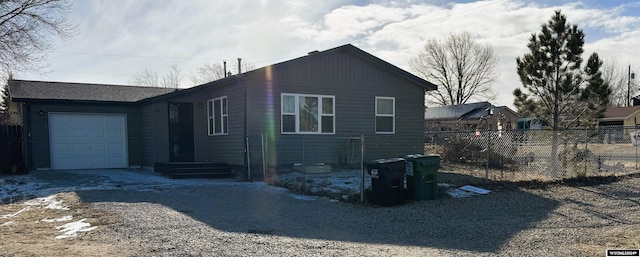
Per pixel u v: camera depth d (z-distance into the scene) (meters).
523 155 15.02
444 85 55.66
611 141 18.34
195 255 4.79
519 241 5.69
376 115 14.63
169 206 7.95
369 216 7.32
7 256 4.68
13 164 13.83
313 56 13.38
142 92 18.02
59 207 8.00
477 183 10.27
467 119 38.78
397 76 15.05
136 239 5.51
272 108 12.78
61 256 4.68
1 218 7.12
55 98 14.82
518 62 16.42
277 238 5.68
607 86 15.14
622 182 11.09
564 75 15.35
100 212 7.36
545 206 8.24
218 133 14.16
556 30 15.45
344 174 12.35
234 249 5.06
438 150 17.67
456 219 7.15
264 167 12.09
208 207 7.91
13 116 19.36
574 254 5.04
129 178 12.42
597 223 6.83
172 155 14.55
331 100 13.78
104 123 15.94
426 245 5.46
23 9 17.09
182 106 14.80
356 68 14.24
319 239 5.70
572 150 13.45
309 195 9.34
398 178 8.33
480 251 5.18
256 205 8.18
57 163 15.07
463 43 54.28
